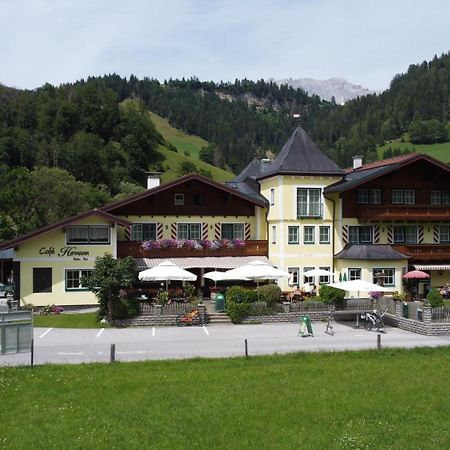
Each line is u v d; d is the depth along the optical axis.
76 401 22.92
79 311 47.12
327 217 53.88
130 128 180.25
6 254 63.84
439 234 56.47
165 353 31.81
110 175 149.88
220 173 195.38
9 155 142.62
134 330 39.50
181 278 43.12
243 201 55.34
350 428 20.23
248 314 42.75
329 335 37.97
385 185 54.66
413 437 19.44
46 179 81.62
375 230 54.66
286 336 37.47
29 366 27.98
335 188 51.81
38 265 47.75
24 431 19.78
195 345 34.22
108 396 23.52
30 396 23.47
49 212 81.44
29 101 172.88
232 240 53.62
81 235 48.62
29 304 47.44
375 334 38.50
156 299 43.91
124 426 20.31
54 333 38.22
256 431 19.92
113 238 49.00
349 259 51.91
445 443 18.95
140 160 166.62
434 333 38.22
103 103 178.38
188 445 18.80
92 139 156.75
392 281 52.06
